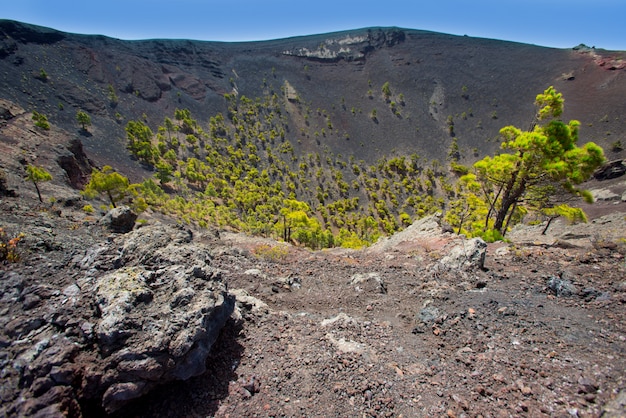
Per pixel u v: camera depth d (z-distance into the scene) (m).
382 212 113.56
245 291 10.34
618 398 5.38
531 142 16.66
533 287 10.06
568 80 171.62
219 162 133.00
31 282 7.61
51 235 12.21
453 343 7.80
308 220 43.66
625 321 7.74
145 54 192.00
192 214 73.25
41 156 61.66
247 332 7.97
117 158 115.81
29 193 36.25
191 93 183.75
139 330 5.91
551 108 18.14
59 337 5.80
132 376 5.47
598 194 64.12
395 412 5.82
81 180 70.31
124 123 140.62
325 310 10.00
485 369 6.75
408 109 184.25
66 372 5.23
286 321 8.72
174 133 149.50
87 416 5.39
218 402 5.95
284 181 133.50
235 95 194.25
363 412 5.84
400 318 9.39
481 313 8.83
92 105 138.88
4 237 10.16
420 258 15.05
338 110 187.38
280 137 162.75
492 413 5.63
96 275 7.96
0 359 5.40
